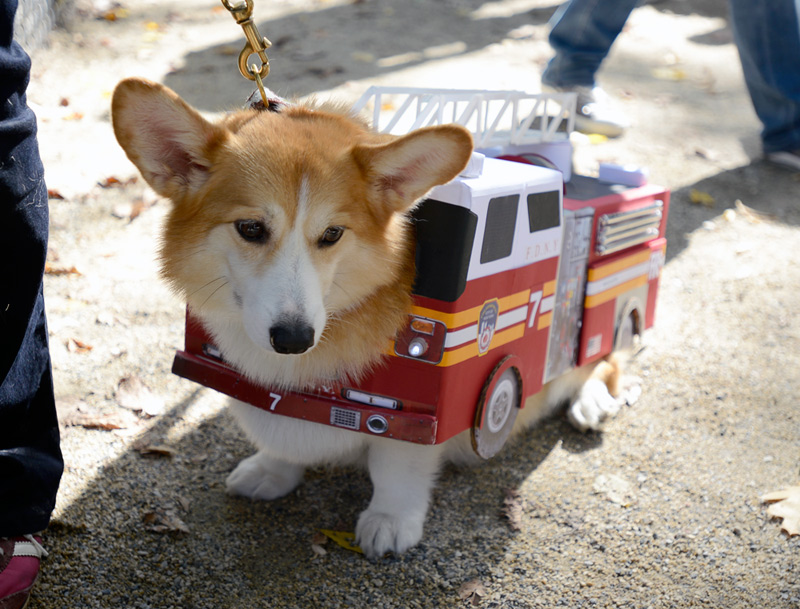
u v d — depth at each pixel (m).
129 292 3.62
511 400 2.45
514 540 2.41
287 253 1.96
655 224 3.05
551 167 2.82
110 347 3.23
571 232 2.58
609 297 2.85
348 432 2.24
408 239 2.12
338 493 2.61
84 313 3.43
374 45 7.14
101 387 2.98
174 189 2.06
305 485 2.64
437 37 7.54
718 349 3.57
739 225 4.63
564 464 2.80
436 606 2.13
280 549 2.32
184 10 7.85
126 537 2.29
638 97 6.48
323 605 2.11
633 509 2.56
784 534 2.46
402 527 2.32
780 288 4.05
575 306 2.71
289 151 1.99
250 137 2.03
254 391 2.24
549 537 2.42
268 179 1.96
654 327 3.72
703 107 6.39
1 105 1.72
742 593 2.22
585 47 5.27
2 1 1.67
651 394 3.25
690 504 2.59
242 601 2.10
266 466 2.56
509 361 2.34
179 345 3.30
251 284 1.97
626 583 2.24
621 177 3.07
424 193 2.01
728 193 4.99
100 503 2.40
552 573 2.27
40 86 5.62
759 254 4.36
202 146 2.00
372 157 2.02
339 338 2.11
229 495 2.53
